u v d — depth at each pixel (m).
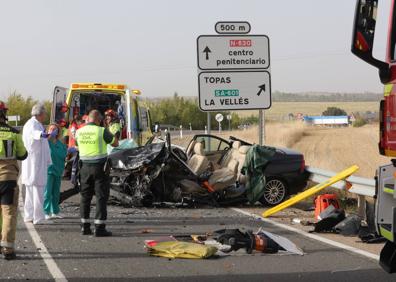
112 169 16.70
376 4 7.81
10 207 10.55
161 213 15.86
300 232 13.28
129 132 23.89
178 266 10.16
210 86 20.11
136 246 11.73
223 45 20.16
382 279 9.40
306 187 18.86
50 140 14.59
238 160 17.92
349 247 11.71
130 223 14.29
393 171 7.98
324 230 13.33
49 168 14.59
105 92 24.44
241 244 11.17
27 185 13.92
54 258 10.71
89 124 12.80
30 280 9.25
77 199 18.56
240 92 20.27
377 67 7.88
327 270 9.96
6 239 10.52
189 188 16.80
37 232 13.09
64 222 14.37
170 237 12.25
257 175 17.16
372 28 7.83
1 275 9.52
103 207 12.68
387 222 8.10
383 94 8.01
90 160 12.66
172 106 102.38
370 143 54.81
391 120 7.83
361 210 14.94
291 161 17.53
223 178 17.12
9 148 10.51
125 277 9.46
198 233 13.04
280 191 17.56
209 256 10.78
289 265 10.29
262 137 20.61
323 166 29.56
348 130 82.06
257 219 15.09
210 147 19.62
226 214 15.84
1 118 10.74
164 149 16.62
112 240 12.30
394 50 7.89
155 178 16.47
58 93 24.88
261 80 20.38
